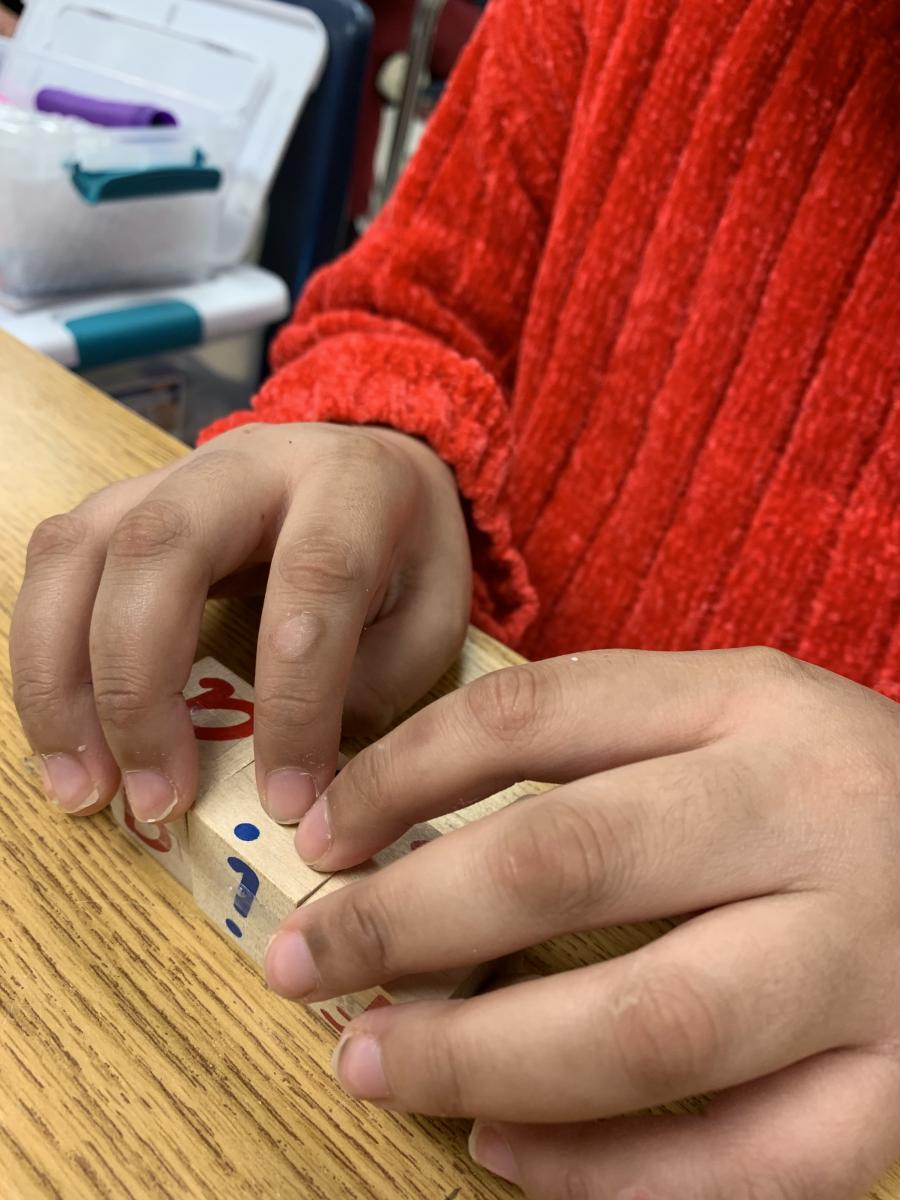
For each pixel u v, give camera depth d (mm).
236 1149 128
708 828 121
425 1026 118
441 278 317
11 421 270
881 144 233
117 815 168
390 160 914
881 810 127
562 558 305
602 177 289
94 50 579
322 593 158
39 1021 138
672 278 276
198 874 157
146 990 146
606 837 118
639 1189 115
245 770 165
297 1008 147
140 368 568
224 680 188
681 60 264
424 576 204
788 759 131
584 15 302
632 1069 108
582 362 300
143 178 451
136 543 159
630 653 150
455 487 250
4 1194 118
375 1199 126
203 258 522
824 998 114
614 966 115
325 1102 135
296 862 148
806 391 254
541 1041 110
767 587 266
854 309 243
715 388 270
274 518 184
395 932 121
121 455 261
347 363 268
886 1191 129
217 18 541
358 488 180
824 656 259
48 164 421
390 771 139
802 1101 116
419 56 857
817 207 245
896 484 246
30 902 155
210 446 201
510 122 312
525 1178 122
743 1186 114
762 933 115
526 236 328
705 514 274
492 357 333
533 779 141
